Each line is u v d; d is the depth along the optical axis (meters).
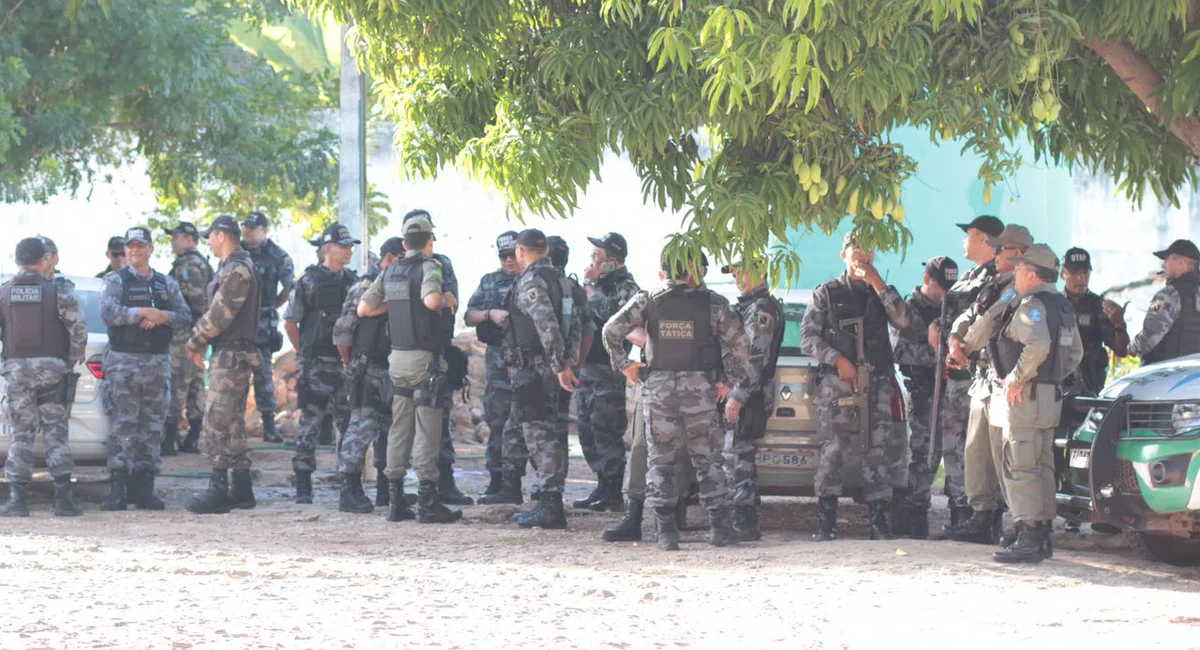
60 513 19.81
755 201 14.52
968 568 14.89
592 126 15.55
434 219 46.62
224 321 20.27
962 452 17.97
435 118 16.83
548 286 18.28
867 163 14.68
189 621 10.91
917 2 12.73
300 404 22.22
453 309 19.98
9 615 10.97
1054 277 15.45
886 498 17.69
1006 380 15.31
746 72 12.95
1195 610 12.47
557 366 18.11
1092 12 15.23
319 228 50.62
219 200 47.94
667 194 16.05
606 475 21.48
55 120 35.59
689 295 16.78
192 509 20.47
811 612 12.21
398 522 19.69
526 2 16.28
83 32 34.97
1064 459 16.44
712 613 12.13
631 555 16.31
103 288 21.72
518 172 15.10
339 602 12.25
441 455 21.98
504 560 15.84
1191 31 16.27
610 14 15.01
